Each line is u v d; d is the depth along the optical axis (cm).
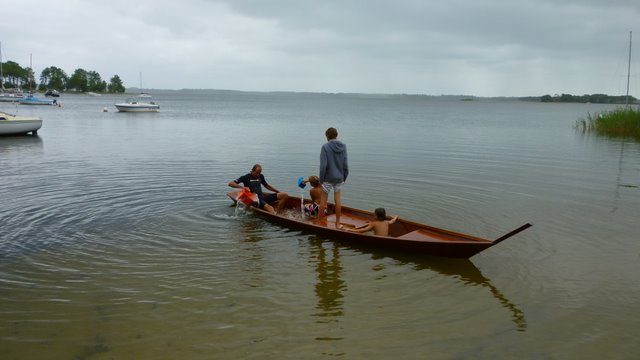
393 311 630
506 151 2277
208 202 1169
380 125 4291
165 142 2539
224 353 527
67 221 995
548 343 555
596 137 3078
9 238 886
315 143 2545
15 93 9031
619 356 530
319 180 1023
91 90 18488
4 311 614
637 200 1234
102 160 1834
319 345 545
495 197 1261
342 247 872
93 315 607
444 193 1303
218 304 641
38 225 966
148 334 564
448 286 709
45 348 532
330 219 1033
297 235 935
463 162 1886
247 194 1061
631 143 2695
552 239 916
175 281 712
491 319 610
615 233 952
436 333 575
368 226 906
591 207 1160
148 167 1675
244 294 673
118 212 1068
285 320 601
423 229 892
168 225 980
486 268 778
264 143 2531
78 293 668
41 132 3086
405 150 2281
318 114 6875
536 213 1102
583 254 837
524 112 9212
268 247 865
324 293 680
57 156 1936
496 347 546
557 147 2467
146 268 758
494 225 1005
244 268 766
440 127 4075
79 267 758
